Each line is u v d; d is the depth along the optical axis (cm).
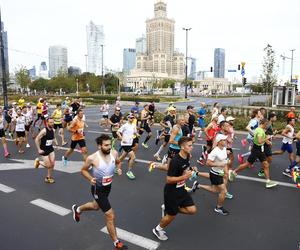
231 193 727
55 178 852
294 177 796
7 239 505
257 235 517
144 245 484
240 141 1473
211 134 965
